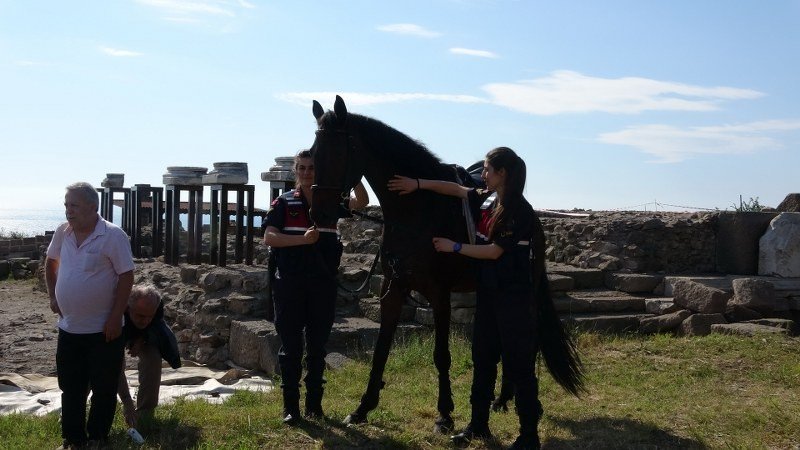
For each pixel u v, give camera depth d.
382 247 6.03
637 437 5.77
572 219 13.09
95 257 5.47
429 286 5.98
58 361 5.59
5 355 10.62
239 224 12.62
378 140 5.84
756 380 7.49
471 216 5.91
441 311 6.02
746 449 5.44
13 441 5.79
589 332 9.70
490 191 5.51
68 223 5.71
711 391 7.14
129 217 16.98
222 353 10.01
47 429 6.13
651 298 10.73
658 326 10.05
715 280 10.84
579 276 11.23
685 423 6.14
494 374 5.63
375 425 6.09
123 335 5.75
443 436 5.80
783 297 11.07
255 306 10.12
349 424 6.06
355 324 9.81
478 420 5.65
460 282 6.19
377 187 5.93
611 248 11.59
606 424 6.12
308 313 6.09
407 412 6.54
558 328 6.17
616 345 9.02
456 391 7.38
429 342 9.02
